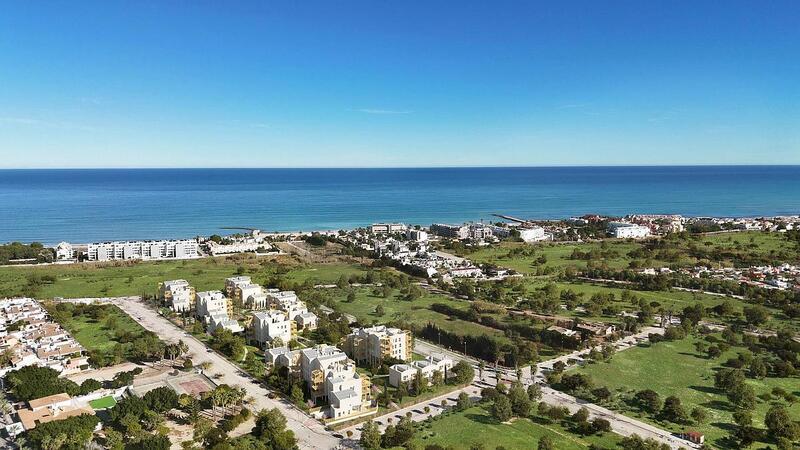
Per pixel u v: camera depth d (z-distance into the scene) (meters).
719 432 197.12
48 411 194.50
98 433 188.62
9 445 175.88
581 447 184.62
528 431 196.12
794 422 191.38
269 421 186.62
